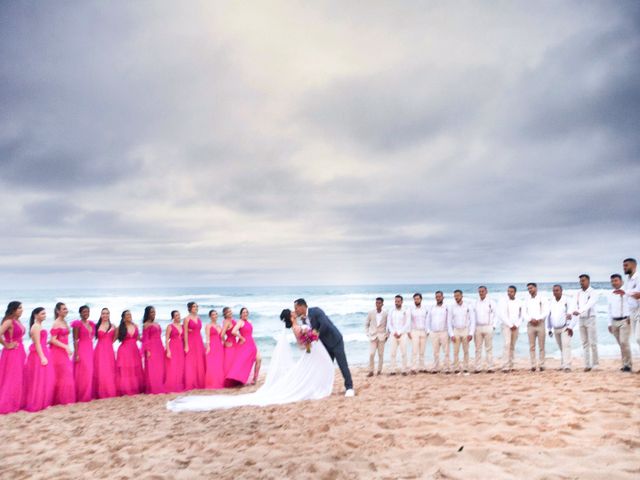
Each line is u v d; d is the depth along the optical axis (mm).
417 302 10969
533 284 10188
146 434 5969
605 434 4250
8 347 8023
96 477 4363
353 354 17609
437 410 6020
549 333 10086
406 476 3695
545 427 4684
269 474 4012
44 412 7828
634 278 8875
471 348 18000
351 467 4020
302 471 4027
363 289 101000
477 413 5664
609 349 16688
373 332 11039
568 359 9891
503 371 10297
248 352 10586
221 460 4590
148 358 9797
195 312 10547
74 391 8711
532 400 6156
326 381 7965
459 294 10453
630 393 6109
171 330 10062
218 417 6750
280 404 7504
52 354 8594
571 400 5848
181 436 5715
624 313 9078
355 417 5988
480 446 4266
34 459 5141
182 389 10039
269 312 34844
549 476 3371
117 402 8680
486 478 3467
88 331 9125
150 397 9180
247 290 104375
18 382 7992
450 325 10539
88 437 6008
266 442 5133
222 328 10695
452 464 3867
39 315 8367
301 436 5258
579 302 9781
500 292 68125
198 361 10352
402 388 8453
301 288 120188
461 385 8375
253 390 9773
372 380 9977
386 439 4820
